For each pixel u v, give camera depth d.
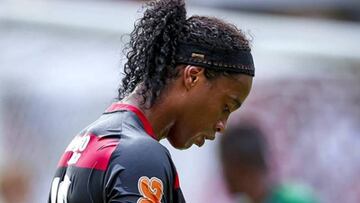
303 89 20.52
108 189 9.12
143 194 9.02
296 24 21.88
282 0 24.22
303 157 20.03
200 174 19.16
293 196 16.98
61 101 19.77
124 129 9.46
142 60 9.80
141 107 9.73
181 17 9.80
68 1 21.59
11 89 19.67
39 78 19.81
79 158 9.55
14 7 20.08
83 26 20.20
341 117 20.47
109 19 20.36
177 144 9.97
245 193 16.38
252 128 16.44
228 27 9.91
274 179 19.59
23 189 19.16
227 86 9.84
